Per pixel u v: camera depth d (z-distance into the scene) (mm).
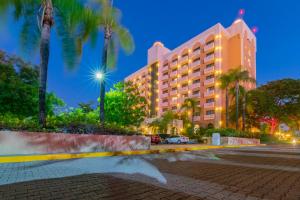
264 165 8797
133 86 25969
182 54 64062
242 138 29016
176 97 63812
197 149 18469
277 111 43125
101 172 6609
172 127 51594
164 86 68875
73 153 10812
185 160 10195
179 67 64188
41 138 10539
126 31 18547
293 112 42750
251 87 52125
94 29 16219
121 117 25031
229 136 27625
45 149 10594
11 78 18344
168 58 69250
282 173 6996
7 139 9594
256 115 46719
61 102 23953
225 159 10891
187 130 46312
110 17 17375
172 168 7633
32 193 4270
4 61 18703
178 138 33750
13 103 18312
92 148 12297
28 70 20344
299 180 5941
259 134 37375
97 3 16062
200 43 58031
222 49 52344
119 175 6176
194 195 4328
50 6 13125
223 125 48781
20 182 5148
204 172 6941
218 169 7605
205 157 11734
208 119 51688
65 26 15406
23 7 14234
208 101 53531
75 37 15953
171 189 4738
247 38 55500
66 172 6531
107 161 9273
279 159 11078
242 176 6395
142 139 15094
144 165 8266
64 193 4309
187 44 62469
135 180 5559
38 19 14219
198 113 54438
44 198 3986
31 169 6961
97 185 4973
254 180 5859
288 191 4773
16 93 18188
